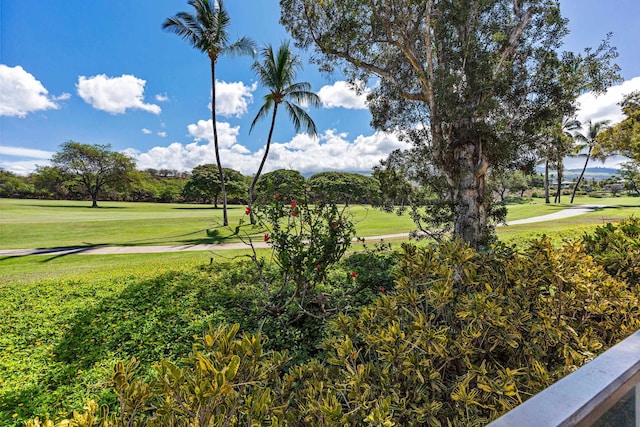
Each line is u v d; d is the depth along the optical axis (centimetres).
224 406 159
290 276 442
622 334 233
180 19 1447
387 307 238
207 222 2192
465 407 177
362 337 241
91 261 988
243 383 158
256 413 155
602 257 388
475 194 593
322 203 447
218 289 583
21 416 266
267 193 463
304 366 242
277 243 441
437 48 622
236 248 1189
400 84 717
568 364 187
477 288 268
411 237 647
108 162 4228
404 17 645
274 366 206
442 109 568
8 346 386
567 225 1549
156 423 156
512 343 205
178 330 425
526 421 74
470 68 543
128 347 386
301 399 207
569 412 76
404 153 631
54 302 525
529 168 583
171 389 149
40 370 336
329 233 433
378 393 196
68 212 2839
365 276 563
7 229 1725
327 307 469
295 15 736
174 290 575
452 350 205
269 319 442
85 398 288
